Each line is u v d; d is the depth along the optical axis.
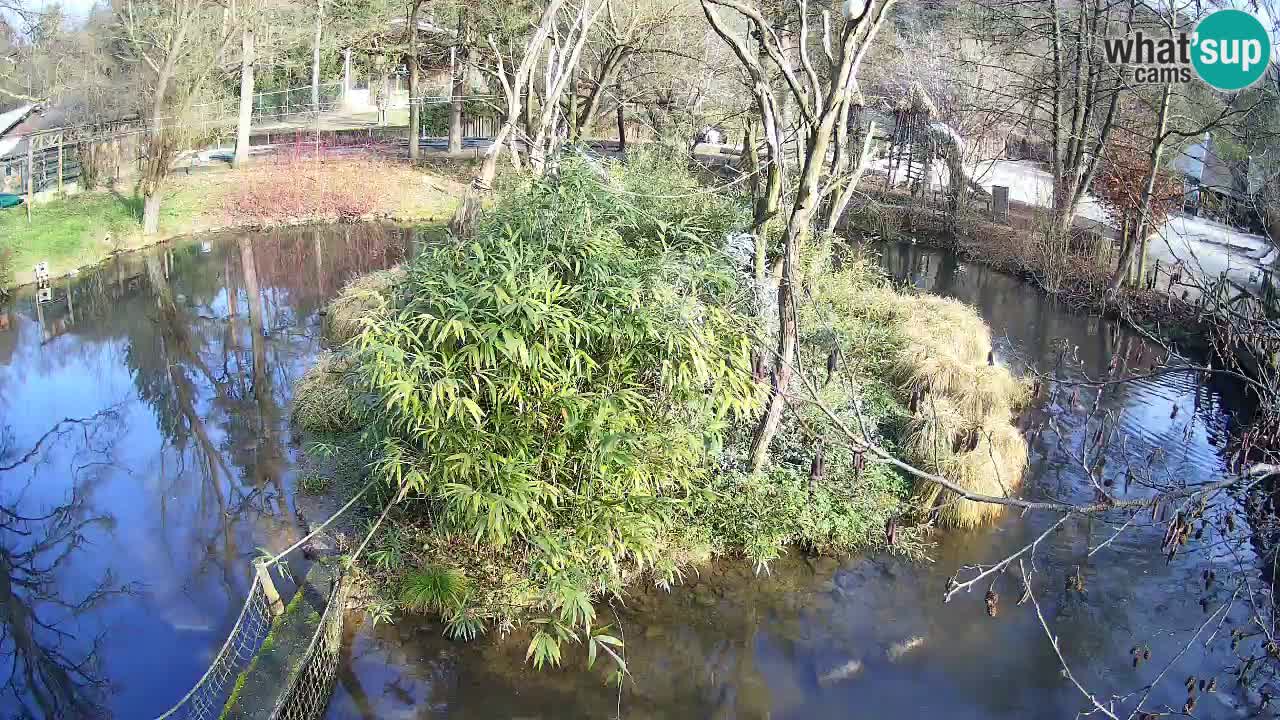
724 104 21.69
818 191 7.55
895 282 17.22
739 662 6.61
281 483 8.92
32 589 7.50
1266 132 10.56
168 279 16.62
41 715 6.13
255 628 6.46
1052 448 9.88
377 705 6.02
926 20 23.31
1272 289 9.89
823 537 7.82
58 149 20.72
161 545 8.08
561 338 6.60
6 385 11.97
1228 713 6.10
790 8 17.33
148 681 6.42
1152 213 13.57
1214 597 7.34
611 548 6.89
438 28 27.16
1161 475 9.23
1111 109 15.68
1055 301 15.95
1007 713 6.17
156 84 19.55
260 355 12.84
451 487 6.40
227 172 23.36
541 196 7.37
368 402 7.36
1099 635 6.94
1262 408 6.44
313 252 18.83
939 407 9.16
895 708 6.21
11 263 15.72
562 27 21.06
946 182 24.84
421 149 29.22
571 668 6.43
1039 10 19.00
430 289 6.65
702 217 10.27
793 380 8.39
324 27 26.52
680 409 7.23
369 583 7.02
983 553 7.96
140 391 11.77
